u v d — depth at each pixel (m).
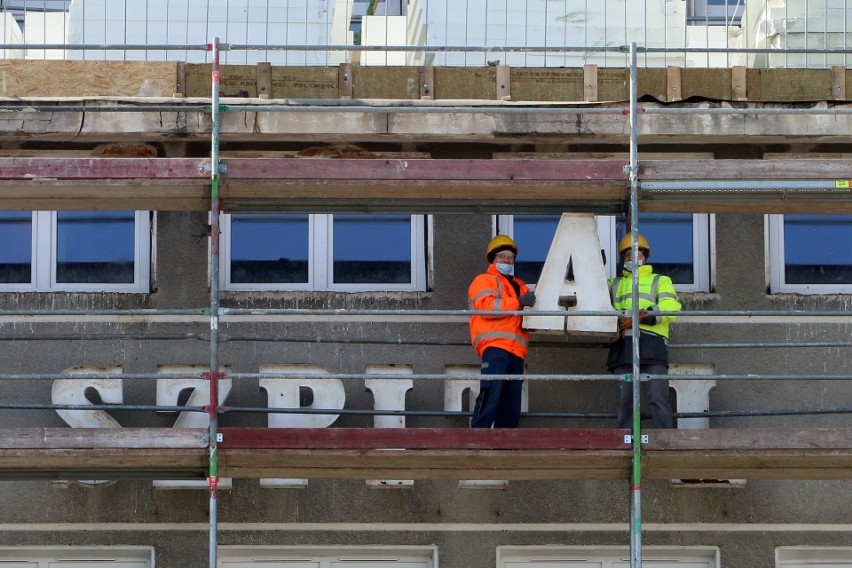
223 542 32.22
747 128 31.86
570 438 28.72
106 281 33.25
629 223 30.66
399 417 32.19
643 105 31.80
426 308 32.84
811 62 37.47
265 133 31.41
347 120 31.50
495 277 30.58
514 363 30.66
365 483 32.50
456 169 29.22
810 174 29.28
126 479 30.34
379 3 44.09
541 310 30.47
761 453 28.69
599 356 32.72
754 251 33.31
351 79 31.86
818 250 33.56
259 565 32.56
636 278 29.08
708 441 28.75
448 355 32.66
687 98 31.95
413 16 39.94
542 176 29.27
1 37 39.06
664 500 32.56
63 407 29.92
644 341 30.50
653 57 39.38
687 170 29.38
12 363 32.44
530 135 31.72
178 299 32.75
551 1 38.91
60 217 33.44
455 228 33.22
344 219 33.59
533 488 32.56
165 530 32.25
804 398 32.78
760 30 37.84
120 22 37.16
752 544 32.56
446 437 28.66
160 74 31.73
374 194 29.98
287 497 32.38
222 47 30.14
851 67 37.34
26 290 33.09
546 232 33.66
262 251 33.47
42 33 39.31
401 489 32.50
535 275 33.56
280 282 33.41
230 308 31.52
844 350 32.91
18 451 28.28
